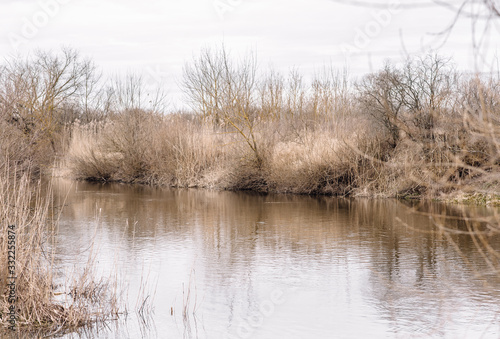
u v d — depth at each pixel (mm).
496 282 9664
